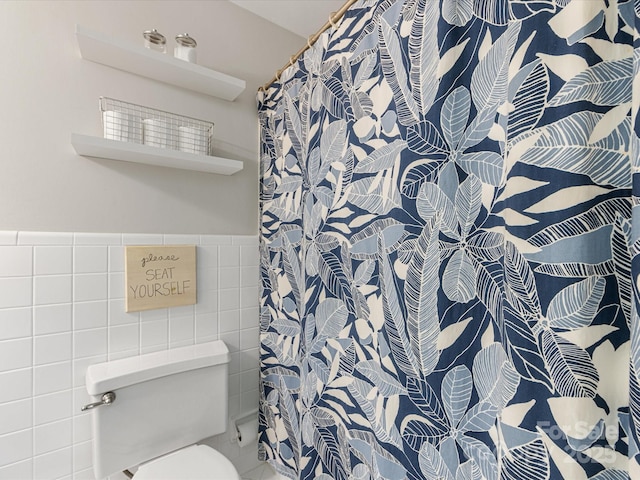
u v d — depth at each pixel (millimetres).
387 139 815
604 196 485
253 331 1465
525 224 533
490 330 630
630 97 480
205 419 1185
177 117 1238
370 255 862
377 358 838
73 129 1048
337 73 992
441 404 688
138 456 1049
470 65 664
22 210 969
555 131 505
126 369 1058
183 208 1272
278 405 1321
